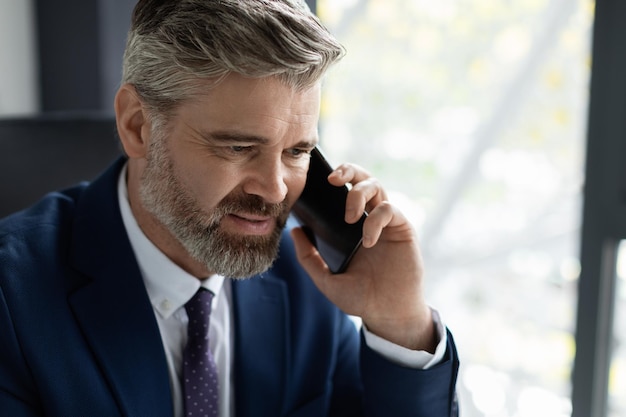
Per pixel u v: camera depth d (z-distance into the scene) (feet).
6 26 5.54
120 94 3.06
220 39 2.64
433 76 8.79
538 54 8.22
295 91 2.80
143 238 3.26
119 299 3.14
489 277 8.86
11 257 3.04
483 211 8.85
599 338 5.14
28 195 4.20
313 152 3.34
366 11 8.50
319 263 3.59
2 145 4.19
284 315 3.57
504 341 8.68
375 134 9.09
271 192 2.89
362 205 3.24
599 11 4.68
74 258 3.19
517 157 8.58
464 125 8.77
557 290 8.36
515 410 8.40
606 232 4.93
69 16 5.77
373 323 3.46
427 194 9.09
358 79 8.82
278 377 3.46
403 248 3.41
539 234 8.52
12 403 2.83
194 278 3.26
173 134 2.92
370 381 3.45
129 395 3.02
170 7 2.80
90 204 3.35
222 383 3.36
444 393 3.38
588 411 5.28
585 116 4.95
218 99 2.74
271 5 2.74
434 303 9.09
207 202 2.93
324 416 3.56
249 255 3.02
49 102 5.94
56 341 2.96
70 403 2.92
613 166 4.81
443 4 8.55
